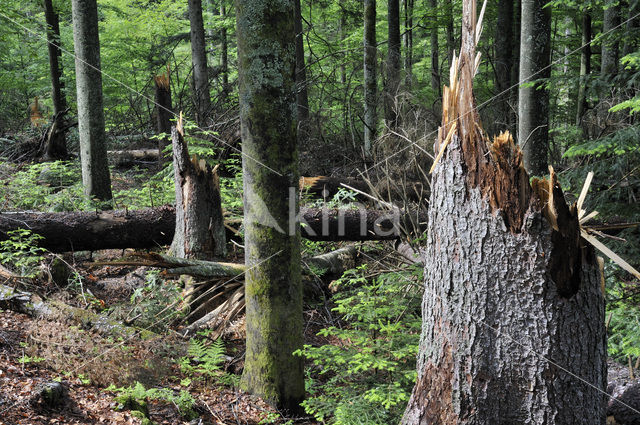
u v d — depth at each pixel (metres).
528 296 2.39
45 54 15.68
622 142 4.68
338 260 6.45
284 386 3.80
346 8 17.11
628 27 5.44
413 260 5.87
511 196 2.40
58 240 5.89
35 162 11.17
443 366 2.63
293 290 3.75
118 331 4.22
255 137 3.51
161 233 6.17
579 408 2.40
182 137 5.67
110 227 6.00
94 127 7.45
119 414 3.15
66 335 3.94
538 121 5.85
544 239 2.36
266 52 3.40
